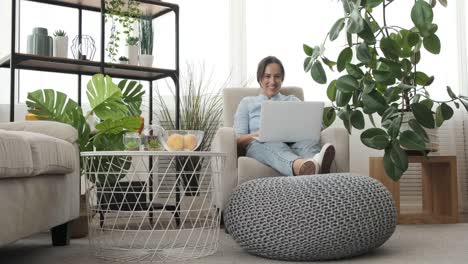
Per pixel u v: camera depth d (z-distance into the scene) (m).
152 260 1.69
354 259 1.70
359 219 1.65
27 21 3.46
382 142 2.49
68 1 2.89
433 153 2.97
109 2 2.83
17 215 1.40
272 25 3.61
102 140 2.41
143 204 2.34
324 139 2.50
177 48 2.96
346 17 2.53
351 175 1.80
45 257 1.77
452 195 2.74
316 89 3.58
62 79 3.53
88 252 1.88
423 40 2.66
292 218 1.65
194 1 3.61
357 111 2.66
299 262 1.67
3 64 2.72
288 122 2.37
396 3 3.60
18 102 3.47
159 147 1.86
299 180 1.75
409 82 2.83
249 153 2.52
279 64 2.83
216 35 3.61
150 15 3.02
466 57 3.54
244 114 2.77
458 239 2.14
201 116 3.35
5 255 1.83
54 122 2.04
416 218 2.71
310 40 3.61
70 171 1.89
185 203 2.93
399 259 1.68
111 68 2.82
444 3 2.81
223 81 3.57
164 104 3.45
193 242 2.11
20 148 1.37
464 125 3.51
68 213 1.96
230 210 1.82
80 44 2.89
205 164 3.16
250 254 1.83
